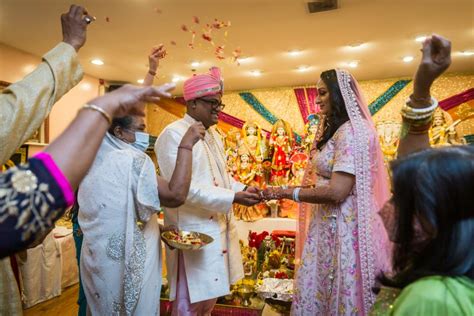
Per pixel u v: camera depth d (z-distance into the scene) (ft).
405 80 16.19
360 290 4.21
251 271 9.07
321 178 4.78
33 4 8.35
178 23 9.45
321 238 4.68
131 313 3.80
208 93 5.08
